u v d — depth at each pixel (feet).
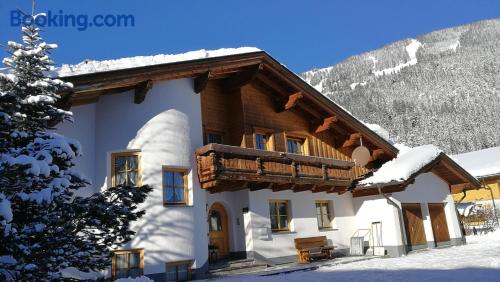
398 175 55.36
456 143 273.95
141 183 39.29
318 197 56.59
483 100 352.49
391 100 446.19
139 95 39.81
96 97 39.91
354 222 60.39
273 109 54.44
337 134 62.18
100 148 39.65
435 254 53.52
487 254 49.26
